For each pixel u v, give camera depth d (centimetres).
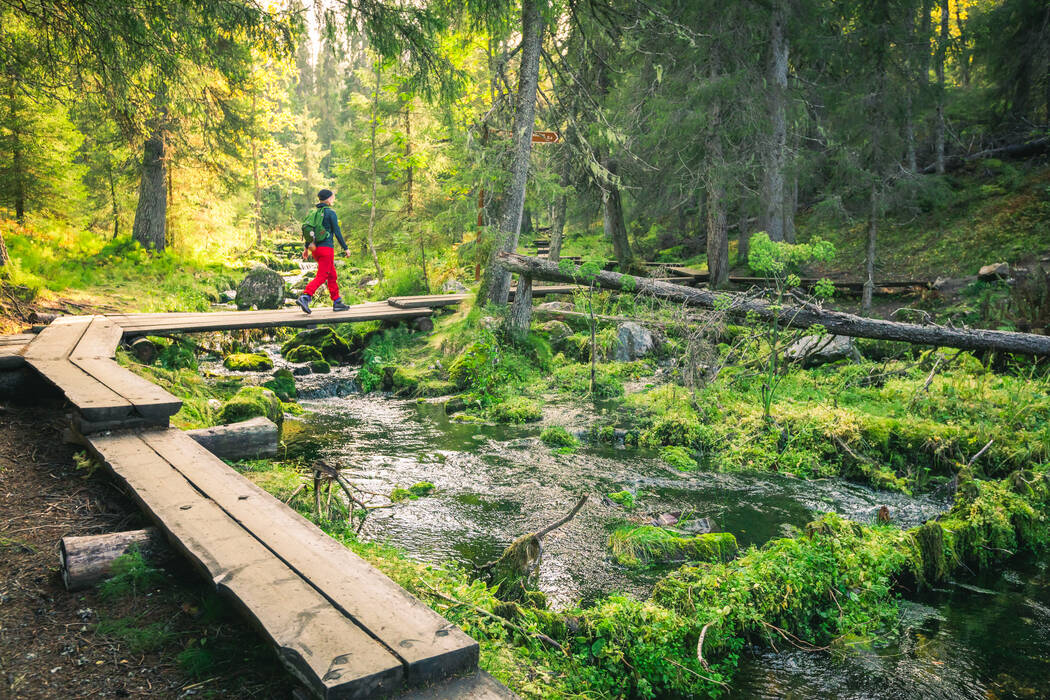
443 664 237
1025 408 839
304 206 5572
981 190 2145
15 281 1153
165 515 355
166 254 2123
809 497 670
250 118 1927
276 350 1397
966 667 397
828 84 2147
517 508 602
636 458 777
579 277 1165
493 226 1332
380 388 1152
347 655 232
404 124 2206
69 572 319
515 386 1110
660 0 1703
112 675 258
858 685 376
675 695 362
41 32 920
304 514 517
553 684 330
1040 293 1139
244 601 270
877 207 1653
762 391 1002
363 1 805
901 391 961
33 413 615
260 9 792
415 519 562
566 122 1533
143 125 1292
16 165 1700
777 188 1819
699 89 1689
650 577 479
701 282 2078
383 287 1859
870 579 466
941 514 613
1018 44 2162
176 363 1027
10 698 238
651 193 2219
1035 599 494
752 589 430
